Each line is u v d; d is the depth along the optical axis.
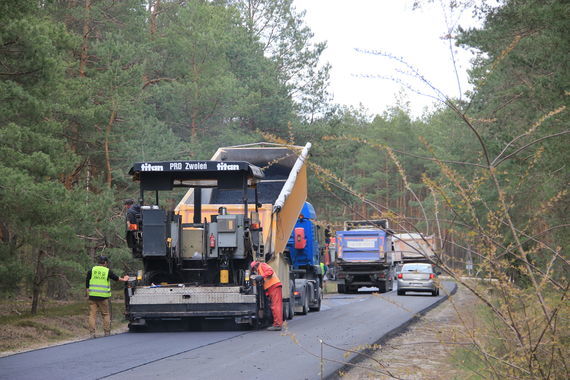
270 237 23.89
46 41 25.77
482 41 23.72
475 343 8.32
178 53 56.00
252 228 22.31
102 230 32.75
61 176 35.09
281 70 76.62
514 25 22.69
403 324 23.42
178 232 21.86
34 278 28.69
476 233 7.49
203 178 22.48
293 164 28.77
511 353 7.93
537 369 7.68
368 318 26.42
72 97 33.62
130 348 17.12
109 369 13.58
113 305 33.22
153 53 51.78
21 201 23.20
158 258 22.44
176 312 21.20
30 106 25.42
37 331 22.50
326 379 12.38
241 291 21.14
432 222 7.57
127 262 34.25
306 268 32.31
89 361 14.79
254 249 22.34
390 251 56.12
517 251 7.96
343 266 52.62
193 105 53.50
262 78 67.88
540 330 8.19
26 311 31.94
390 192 110.62
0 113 24.64
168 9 62.50
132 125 39.66
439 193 7.66
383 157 110.69
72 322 25.73
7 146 24.98
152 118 46.19
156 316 21.28
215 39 56.28
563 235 18.27
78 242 28.27
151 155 39.88
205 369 13.48
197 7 57.62
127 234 22.09
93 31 47.50
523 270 7.80
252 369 13.49
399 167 7.80
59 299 39.69
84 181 34.47
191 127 55.66
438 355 16.25
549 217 21.89
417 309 31.59
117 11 46.25
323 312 31.00
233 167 21.67
